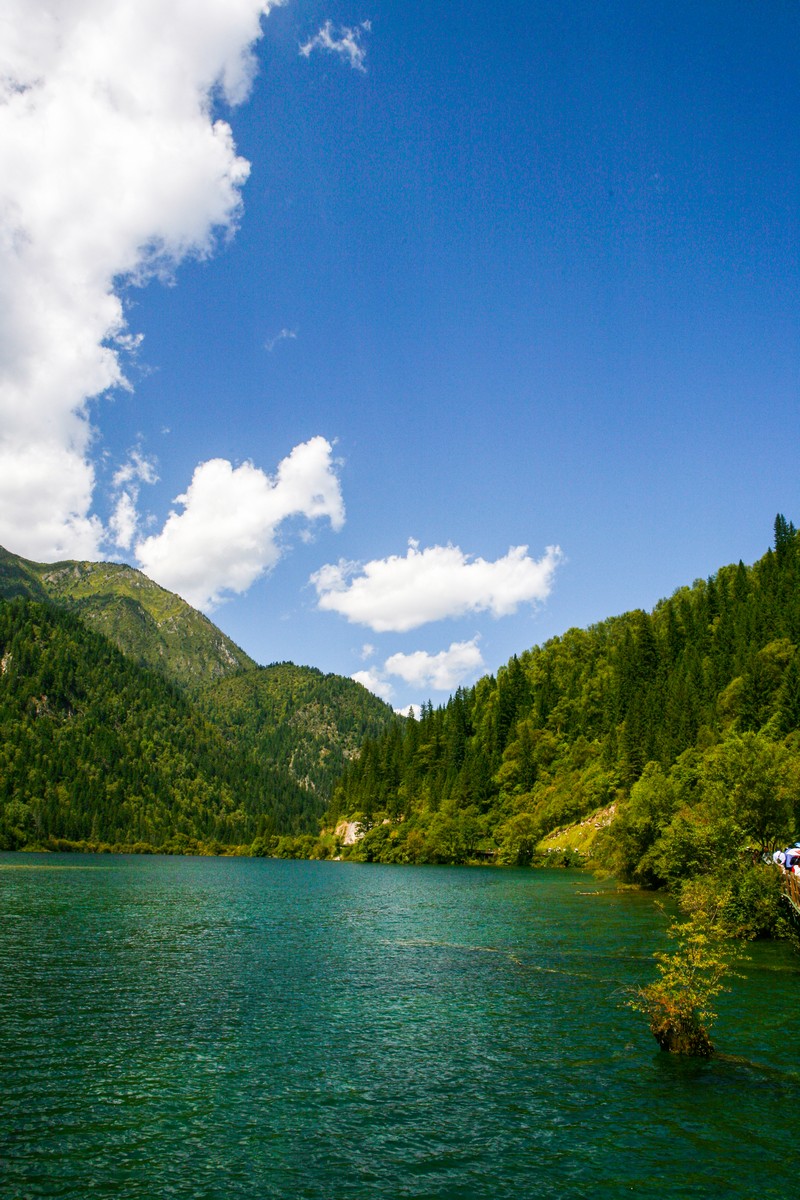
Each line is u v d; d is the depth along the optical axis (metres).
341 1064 23.75
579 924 55.00
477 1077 22.59
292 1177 16.53
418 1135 18.62
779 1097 20.89
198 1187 16.08
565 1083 22.08
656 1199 15.57
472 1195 15.77
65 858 176.75
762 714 121.50
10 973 36.38
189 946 45.53
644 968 38.66
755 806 53.88
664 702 152.00
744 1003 30.66
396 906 70.00
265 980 35.88
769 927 46.31
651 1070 23.12
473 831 164.75
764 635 155.88
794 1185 16.12
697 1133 18.62
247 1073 22.91
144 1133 18.69
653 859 78.56
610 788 143.12
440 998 32.41
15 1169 16.75
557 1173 16.67
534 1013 29.89
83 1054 24.45
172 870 134.62
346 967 39.22
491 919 58.88
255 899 77.06
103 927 53.09
